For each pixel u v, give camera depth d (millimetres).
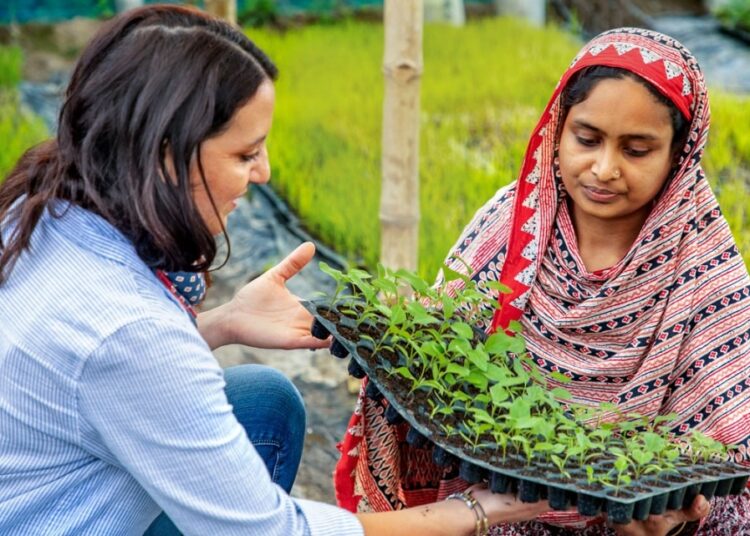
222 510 1753
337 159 5871
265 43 8234
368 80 7352
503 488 1948
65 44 8312
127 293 1705
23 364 1699
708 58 8359
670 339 2285
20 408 1725
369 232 4902
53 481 1788
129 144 1682
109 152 1714
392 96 3586
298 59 7848
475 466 1966
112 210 1729
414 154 3672
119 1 8656
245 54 1747
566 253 2375
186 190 1696
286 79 7281
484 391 2141
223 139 1733
